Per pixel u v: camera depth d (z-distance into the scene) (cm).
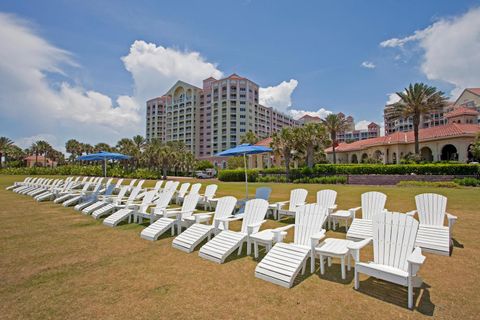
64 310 293
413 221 349
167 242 564
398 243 353
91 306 302
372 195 639
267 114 9438
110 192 1264
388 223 368
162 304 305
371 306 294
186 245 503
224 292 333
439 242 453
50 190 1434
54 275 393
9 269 417
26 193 1493
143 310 292
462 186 1716
